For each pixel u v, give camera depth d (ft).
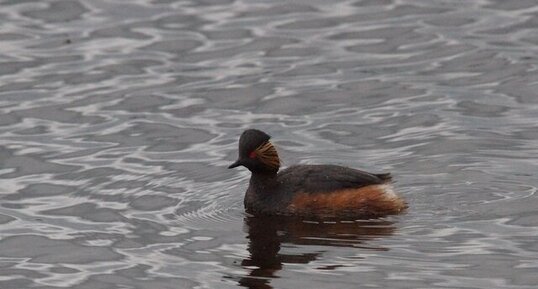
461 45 73.92
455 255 47.03
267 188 53.47
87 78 71.36
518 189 53.42
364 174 53.52
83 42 76.23
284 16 79.61
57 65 73.26
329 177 53.21
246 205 53.67
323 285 44.86
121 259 48.57
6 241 50.88
